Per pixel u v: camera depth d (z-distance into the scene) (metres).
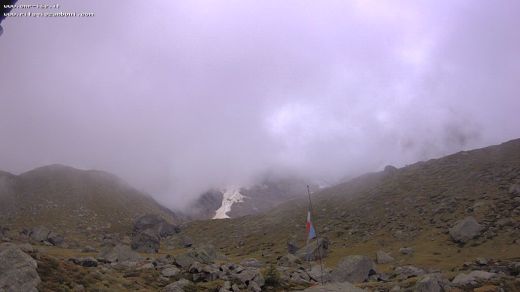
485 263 62.97
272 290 45.34
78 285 33.94
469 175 129.88
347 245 103.81
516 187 104.06
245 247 133.88
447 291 40.25
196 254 59.06
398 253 85.12
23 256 31.19
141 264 51.38
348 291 29.20
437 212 108.50
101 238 166.25
